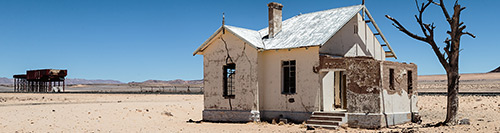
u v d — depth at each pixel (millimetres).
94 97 51188
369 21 22859
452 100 17688
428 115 24391
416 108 20844
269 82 20922
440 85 83438
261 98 21016
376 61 17359
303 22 22781
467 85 83625
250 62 20969
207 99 22703
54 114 22109
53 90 77375
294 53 20094
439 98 32500
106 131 17844
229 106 21719
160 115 24547
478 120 20312
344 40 21078
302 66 19766
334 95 20859
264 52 21172
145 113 24469
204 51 23031
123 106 27641
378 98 17188
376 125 17078
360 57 17547
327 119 18406
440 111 26125
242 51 21312
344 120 18016
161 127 19672
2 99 45125
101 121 20828
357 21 22094
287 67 20688
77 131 17578
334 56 20312
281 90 20500
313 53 19375
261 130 17984
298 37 20828
